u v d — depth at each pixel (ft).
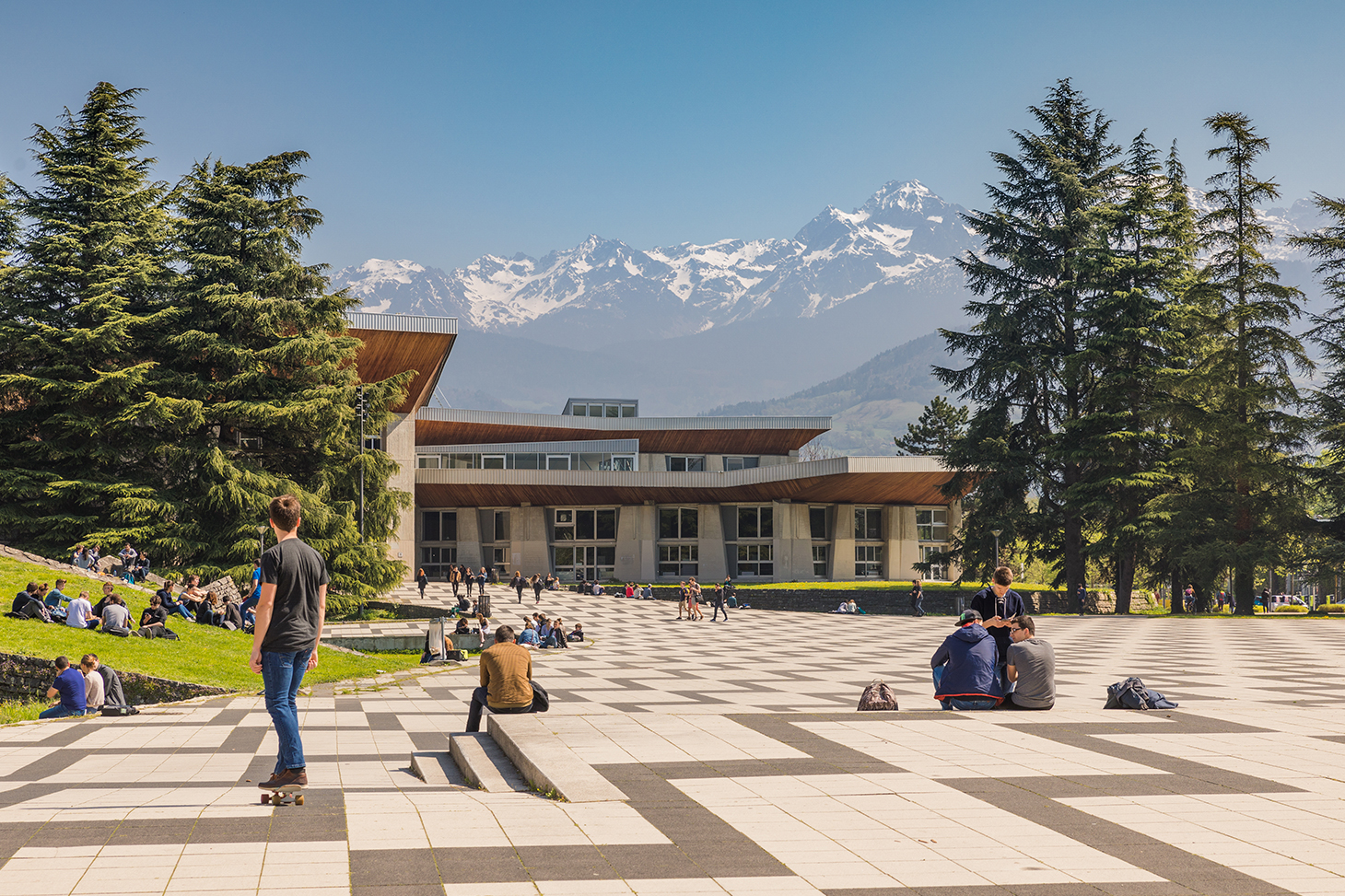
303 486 123.65
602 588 188.44
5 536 107.55
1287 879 14.70
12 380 107.04
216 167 124.26
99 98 121.39
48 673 60.49
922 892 14.05
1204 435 148.46
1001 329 166.81
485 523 237.66
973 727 27.94
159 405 108.37
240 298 116.47
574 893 13.92
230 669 64.90
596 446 239.30
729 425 248.11
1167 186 168.25
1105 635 102.32
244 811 18.71
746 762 22.86
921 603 156.87
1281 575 146.00
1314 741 26.11
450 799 19.89
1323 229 154.10
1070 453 157.79
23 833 16.76
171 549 108.27
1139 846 16.34
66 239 115.24
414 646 89.76
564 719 28.43
